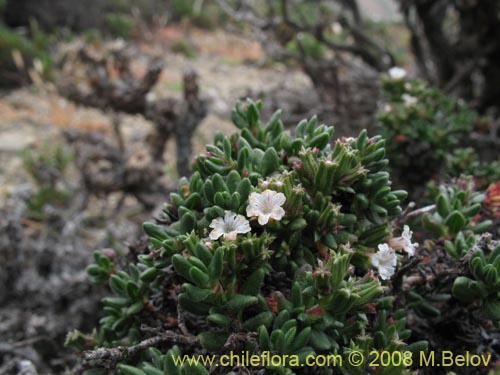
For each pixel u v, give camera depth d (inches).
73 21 421.7
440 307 68.1
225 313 52.7
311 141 61.7
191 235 51.8
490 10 166.7
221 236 52.6
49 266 121.3
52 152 202.1
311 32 182.4
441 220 70.1
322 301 51.5
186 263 50.3
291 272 56.7
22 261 113.8
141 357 61.2
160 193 148.9
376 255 56.3
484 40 171.6
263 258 51.5
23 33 361.4
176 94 293.3
